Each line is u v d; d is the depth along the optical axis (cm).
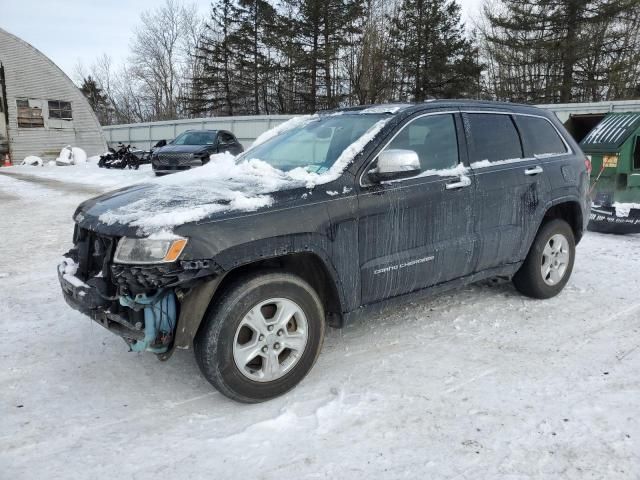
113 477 253
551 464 257
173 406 317
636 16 3238
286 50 3694
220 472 256
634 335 406
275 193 321
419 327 429
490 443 274
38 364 369
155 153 1644
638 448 266
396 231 363
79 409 313
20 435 286
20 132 2981
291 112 4075
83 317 455
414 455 266
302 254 326
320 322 334
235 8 4425
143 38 5450
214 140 1689
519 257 457
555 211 504
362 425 292
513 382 336
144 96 5897
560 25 3256
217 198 310
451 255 397
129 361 375
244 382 307
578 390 324
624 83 3238
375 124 382
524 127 472
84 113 3244
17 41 2916
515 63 3438
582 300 486
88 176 1998
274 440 281
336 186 339
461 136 416
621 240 744
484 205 416
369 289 356
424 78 3619
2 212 1062
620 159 784
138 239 283
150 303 284
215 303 298
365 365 364
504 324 432
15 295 516
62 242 757
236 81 4503
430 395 322
